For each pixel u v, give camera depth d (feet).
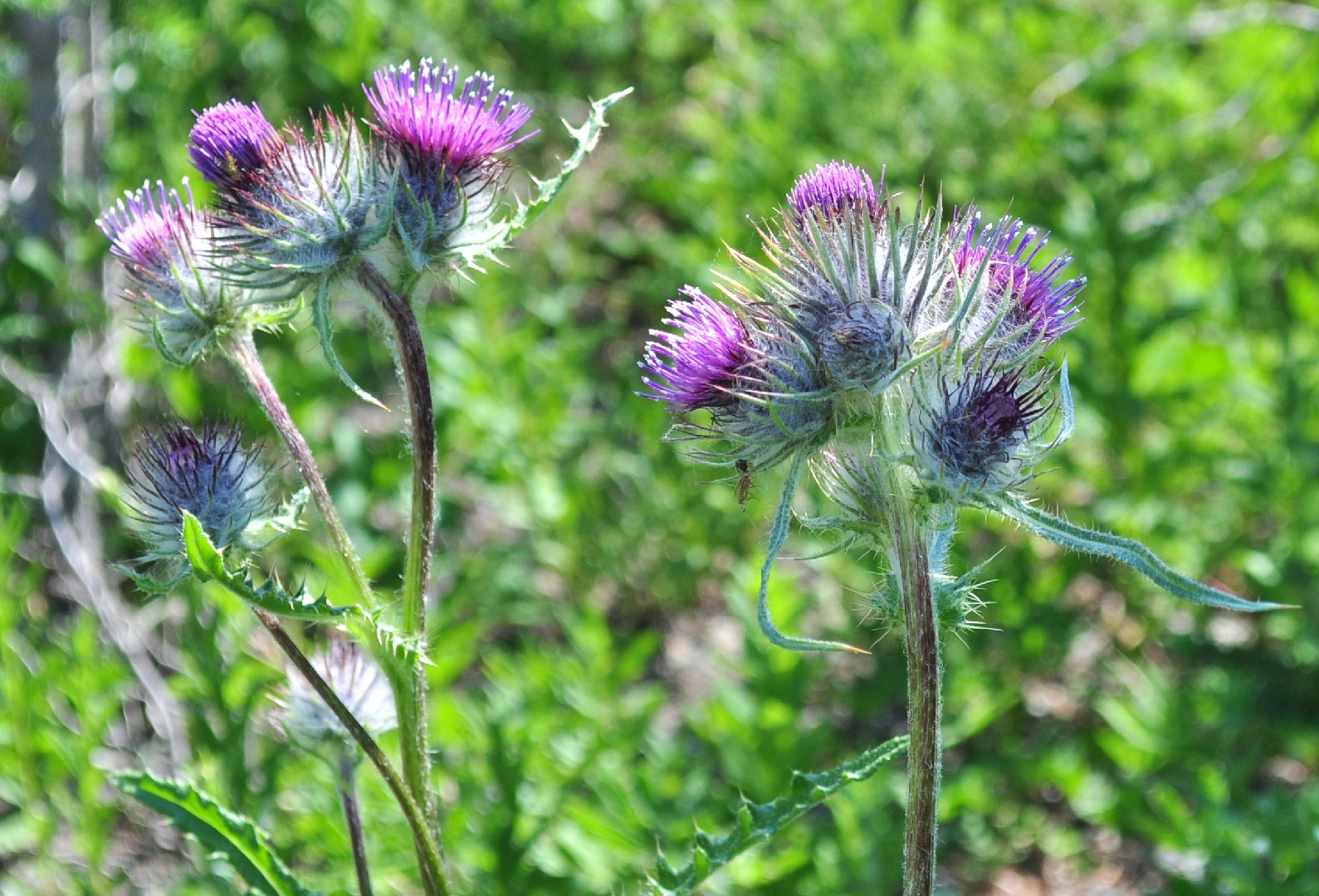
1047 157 32.07
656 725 27.17
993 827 24.23
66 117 30.86
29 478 28.37
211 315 13.09
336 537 12.58
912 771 11.46
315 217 12.29
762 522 28.30
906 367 10.77
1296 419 24.23
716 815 20.83
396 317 12.51
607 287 36.91
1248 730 24.30
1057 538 10.87
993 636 24.99
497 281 29.63
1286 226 31.04
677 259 33.42
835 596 27.78
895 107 34.09
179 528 12.35
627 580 29.14
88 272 30.42
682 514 28.71
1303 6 36.45
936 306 12.06
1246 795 21.53
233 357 13.20
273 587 10.61
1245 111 32.40
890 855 20.11
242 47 35.40
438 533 28.73
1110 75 35.63
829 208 12.53
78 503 27.58
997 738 25.80
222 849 12.09
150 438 13.16
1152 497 25.71
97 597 24.13
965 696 24.07
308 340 28.86
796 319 11.76
